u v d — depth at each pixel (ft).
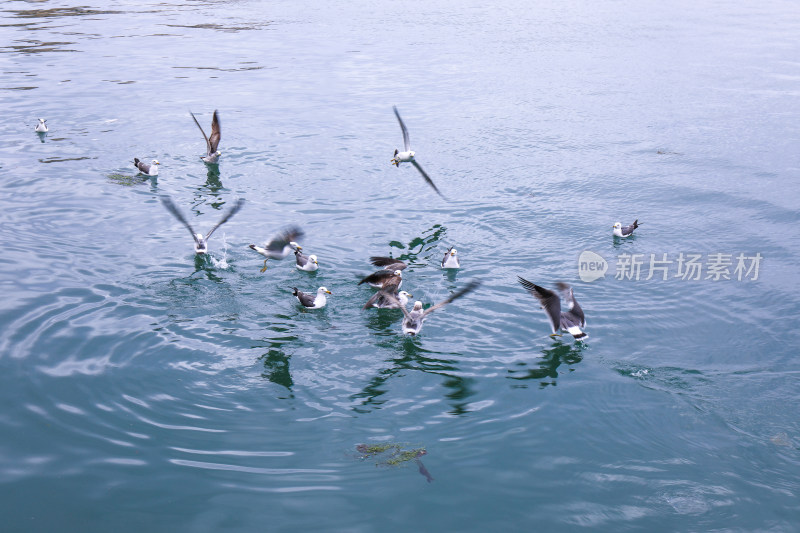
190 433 47.91
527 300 68.64
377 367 57.11
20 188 93.66
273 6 266.98
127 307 64.59
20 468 43.73
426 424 49.88
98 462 44.62
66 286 67.72
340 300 68.44
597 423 50.29
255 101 140.05
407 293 69.41
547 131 125.70
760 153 114.62
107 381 53.06
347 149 114.32
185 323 62.34
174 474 43.83
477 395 53.52
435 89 151.64
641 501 42.65
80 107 133.39
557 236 84.38
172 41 196.24
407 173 104.63
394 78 159.74
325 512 41.24
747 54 190.90
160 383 53.31
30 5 255.29
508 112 136.56
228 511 40.98
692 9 277.44
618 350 60.08
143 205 90.43
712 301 68.54
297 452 46.50
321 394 53.11
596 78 164.25
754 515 41.45
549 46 199.31
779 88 155.02
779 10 277.23
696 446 47.88
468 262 77.20
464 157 111.86
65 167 102.68
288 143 116.67
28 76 154.71
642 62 180.96
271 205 92.12
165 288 68.95
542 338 61.87
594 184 101.40
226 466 44.75
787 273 74.28
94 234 80.79
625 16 256.32
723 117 134.51
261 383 54.08
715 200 95.50
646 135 124.16
